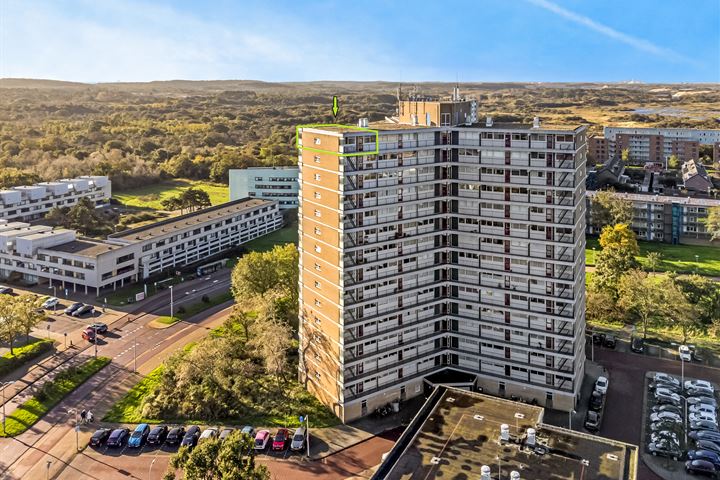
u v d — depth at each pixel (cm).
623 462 6275
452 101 10331
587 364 10919
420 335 9788
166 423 9056
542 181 9081
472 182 9569
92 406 9650
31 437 8775
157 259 16875
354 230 8756
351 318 8944
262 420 9088
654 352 11431
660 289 12088
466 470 6188
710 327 12269
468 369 9962
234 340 11194
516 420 7162
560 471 6128
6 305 11456
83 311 13775
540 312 9338
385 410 9269
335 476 7806
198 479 6228
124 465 8100
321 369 9512
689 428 8869
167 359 10512
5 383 10419
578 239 9475
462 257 9888
